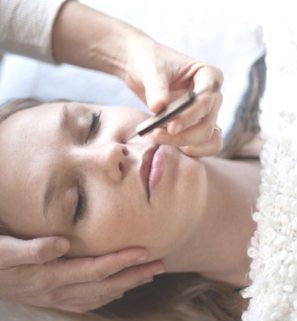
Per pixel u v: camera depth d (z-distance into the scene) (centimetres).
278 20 91
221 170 96
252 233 92
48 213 85
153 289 106
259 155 102
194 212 84
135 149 84
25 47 113
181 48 120
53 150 85
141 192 82
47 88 131
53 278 87
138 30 103
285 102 87
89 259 87
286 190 81
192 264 96
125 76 103
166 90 80
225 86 113
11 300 94
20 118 92
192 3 121
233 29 116
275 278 81
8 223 89
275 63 90
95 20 107
